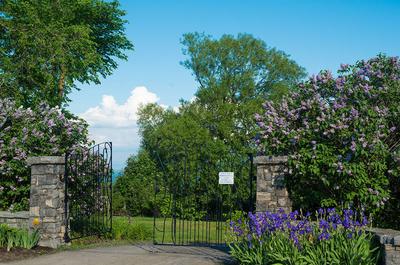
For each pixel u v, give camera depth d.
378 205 9.43
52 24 20.86
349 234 7.26
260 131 10.80
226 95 32.66
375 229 7.89
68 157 11.81
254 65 33.72
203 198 15.27
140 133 40.28
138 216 24.39
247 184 13.94
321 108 10.45
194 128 28.72
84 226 12.75
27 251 10.09
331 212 8.30
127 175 25.28
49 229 10.95
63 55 20.30
